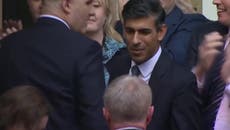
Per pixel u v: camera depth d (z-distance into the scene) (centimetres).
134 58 1220
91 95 1084
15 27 1597
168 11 1518
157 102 1185
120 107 948
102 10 1422
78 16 1124
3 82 1116
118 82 973
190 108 1184
